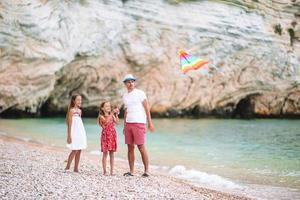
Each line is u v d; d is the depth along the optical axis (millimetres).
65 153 12422
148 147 15062
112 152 9297
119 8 23422
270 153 14352
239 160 12828
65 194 7062
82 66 23062
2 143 13516
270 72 27828
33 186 7445
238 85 27750
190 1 25609
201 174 10484
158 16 24469
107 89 24938
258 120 27562
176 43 25031
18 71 20344
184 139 17484
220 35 25906
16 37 19531
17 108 22062
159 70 25625
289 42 28188
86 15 22094
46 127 19500
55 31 20719
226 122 25656
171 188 8344
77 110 9195
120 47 23656
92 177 8734
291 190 9008
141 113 9195
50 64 20891
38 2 20234
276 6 27812
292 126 23812
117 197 7117
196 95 27406
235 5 26656
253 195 8547
